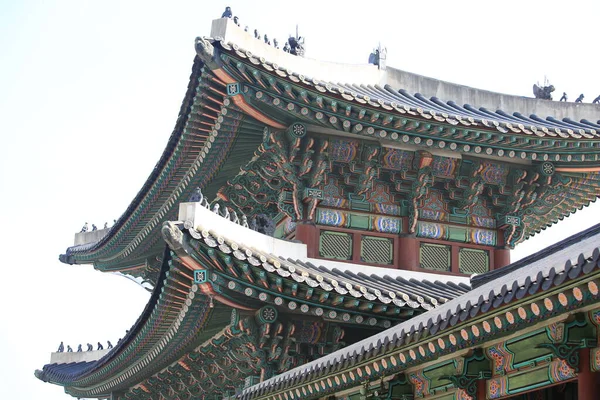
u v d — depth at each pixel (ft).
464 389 59.57
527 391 56.18
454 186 99.35
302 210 94.12
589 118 109.81
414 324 59.82
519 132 92.68
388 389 66.64
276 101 86.58
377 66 110.32
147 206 123.95
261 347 84.43
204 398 111.65
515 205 100.27
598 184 101.81
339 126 89.66
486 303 50.49
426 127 90.84
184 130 96.58
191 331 92.84
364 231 96.17
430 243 99.14
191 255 76.28
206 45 81.66
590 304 45.57
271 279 80.33
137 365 115.96
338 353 68.64
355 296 81.87
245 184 103.04
